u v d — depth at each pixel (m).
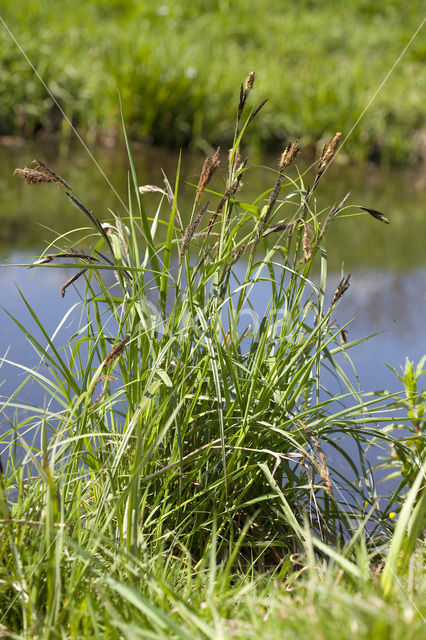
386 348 3.89
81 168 7.28
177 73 8.87
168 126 8.44
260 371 2.28
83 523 2.17
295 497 2.33
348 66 11.04
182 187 6.82
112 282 4.32
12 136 8.29
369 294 4.69
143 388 2.13
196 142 8.41
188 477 2.16
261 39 11.96
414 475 2.39
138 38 10.37
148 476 1.99
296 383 2.31
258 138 8.58
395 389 3.42
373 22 14.24
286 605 1.52
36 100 8.45
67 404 2.24
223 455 1.99
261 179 7.51
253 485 2.29
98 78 8.88
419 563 1.93
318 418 2.53
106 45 9.85
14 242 5.02
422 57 12.12
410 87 10.36
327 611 1.36
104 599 1.65
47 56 8.91
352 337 4.03
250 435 2.26
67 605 1.62
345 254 5.52
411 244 5.85
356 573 1.54
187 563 1.97
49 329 3.71
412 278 5.00
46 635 1.50
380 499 2.72
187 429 2.25
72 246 2.22
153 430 2.05
